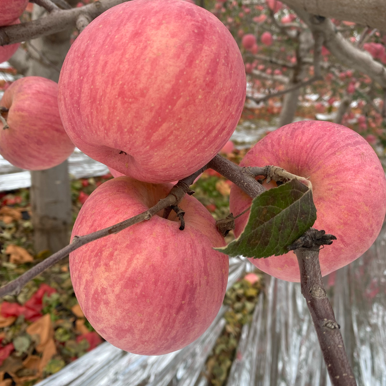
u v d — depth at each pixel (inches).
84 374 26.4
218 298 7.1
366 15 9.4
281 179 7.2
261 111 108.3
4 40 8.6
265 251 5.2
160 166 6.3
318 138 8.3
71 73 6.0
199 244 6.8
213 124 5.9
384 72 19.9
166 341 6.9
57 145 11.2
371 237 8.0
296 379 30.7
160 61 5.4
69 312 30.4
